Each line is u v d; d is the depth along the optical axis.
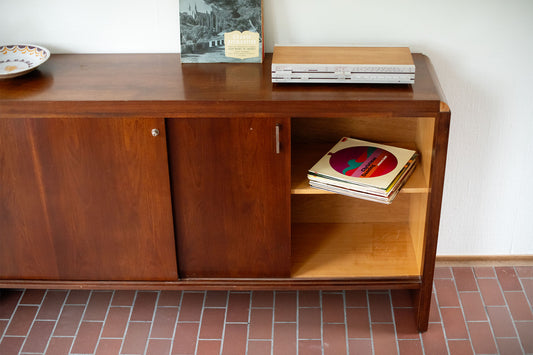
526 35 2.32
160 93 2.07
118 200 2.24
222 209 2.26
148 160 2.15
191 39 2.29
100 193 2.23
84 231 2.32
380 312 2.58
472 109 2.49
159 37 2.40
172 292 2.70
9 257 2.39
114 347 2.43
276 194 2.23
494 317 2.55
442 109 2.01
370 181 2.22
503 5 2.27
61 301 2.65
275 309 2.60
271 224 2.29
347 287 2.42
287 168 2.17
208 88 2.11
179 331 2.50
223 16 2.26
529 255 2.83
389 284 2.41
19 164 2.17
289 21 2.35
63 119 2.08
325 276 2.44
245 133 2.10
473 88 2.44
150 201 2.24
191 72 2.24
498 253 2.84
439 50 2.38
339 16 2.33
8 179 2.21
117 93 2.07
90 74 2.23
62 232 2.32
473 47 2.36
